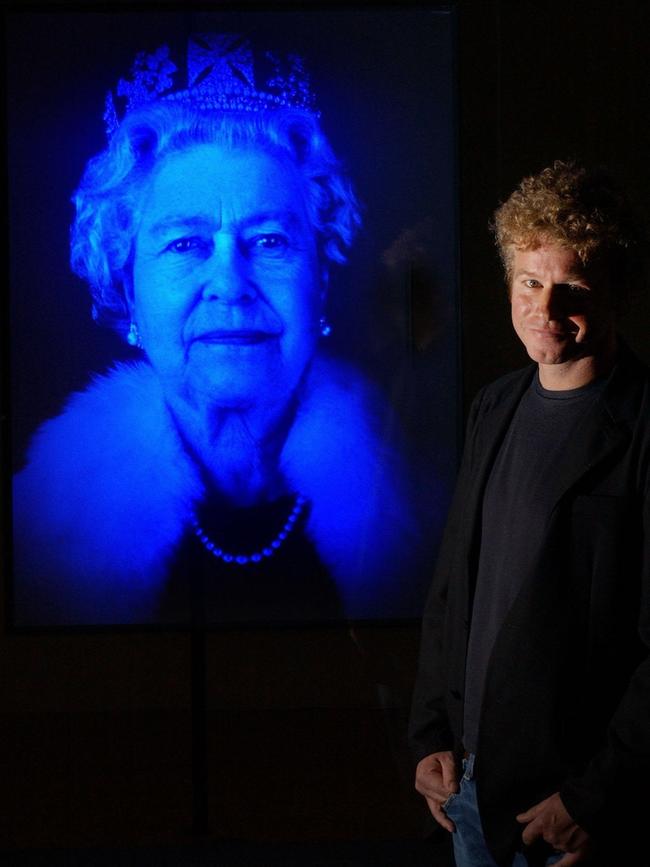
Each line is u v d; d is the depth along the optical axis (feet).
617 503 4.03
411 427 11.30
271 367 11.23
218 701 11.80
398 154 11.04
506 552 4.37
